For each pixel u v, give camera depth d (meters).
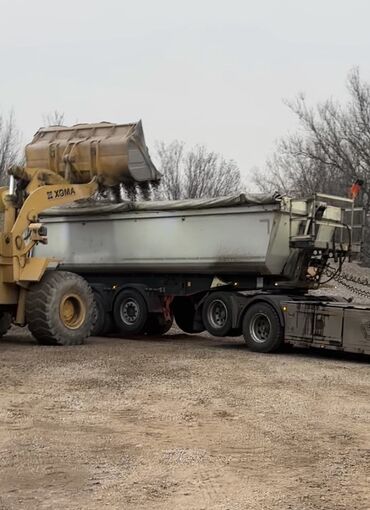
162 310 16.52
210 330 15.08
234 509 5.26
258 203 14.13
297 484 5.86
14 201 13.96
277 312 13.82
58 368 11.25
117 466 6.31
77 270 17.50
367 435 7.52
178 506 5.32
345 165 33.16
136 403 8.86
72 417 8.12
